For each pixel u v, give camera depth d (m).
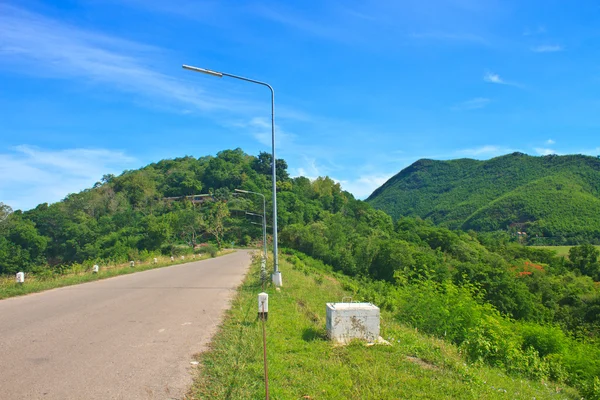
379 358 6.55
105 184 121.81
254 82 16.44
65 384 4.83
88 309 10.03
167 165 156.88
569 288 45.34
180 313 9.73
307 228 65.75
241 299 12.16
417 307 12.53
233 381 5.09
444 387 5.48
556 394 7.92
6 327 7.83
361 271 53.12
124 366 5.59
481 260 59.28
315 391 4.95
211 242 81.56
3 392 4.51
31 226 61.06
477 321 11.40
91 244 63.97
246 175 119.06
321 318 9.98
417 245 65.44
